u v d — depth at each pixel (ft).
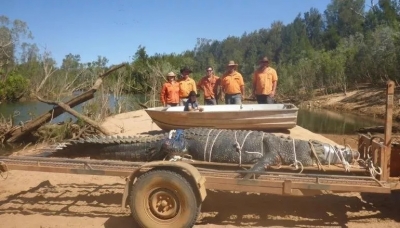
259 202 20.67
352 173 18.80
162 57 136.36
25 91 118.01
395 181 17.60
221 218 18.74
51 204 20.83
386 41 123.34
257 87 39.73
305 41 282.56
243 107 37.58
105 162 18.30
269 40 350.64
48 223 18.43
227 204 20.43
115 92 74.59
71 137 44.60
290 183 16.67
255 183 17.02
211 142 20.80
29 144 44.06
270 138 20.45
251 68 270.87
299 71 157.28
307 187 16.63
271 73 39.40
